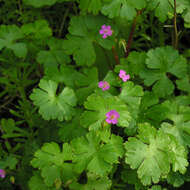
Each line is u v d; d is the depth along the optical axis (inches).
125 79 12.5
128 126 12.2
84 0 13.2
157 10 13.2
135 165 10.7
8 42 14.0
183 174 11.8
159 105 12.5
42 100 12.3
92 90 13.1
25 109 14.2
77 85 13.4
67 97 12.7
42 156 11.0
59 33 16.2
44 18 16.1
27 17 15.7
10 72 14.6
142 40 16.2
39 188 10.9
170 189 12.4
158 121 12.3
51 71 13.6
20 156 13.4
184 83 13.5
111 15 12.9
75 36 13.5
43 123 13.9
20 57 14.5
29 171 13.0
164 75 13.1
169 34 15.7
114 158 10.7
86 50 13.4
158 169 10.7
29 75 15.7
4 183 12.9
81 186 10.9
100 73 14.6
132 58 13.4
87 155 10.8
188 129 12.4
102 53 14.6
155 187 11.3
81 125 12.1
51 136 13.4
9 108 15.2
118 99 12.4
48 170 10.9
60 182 10.9
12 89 14.8
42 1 15.1
